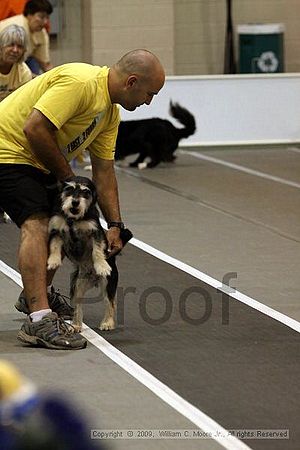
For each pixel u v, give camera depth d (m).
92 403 6.07
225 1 24.47
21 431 2.06
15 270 10.46
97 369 6.90
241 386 6.52
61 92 7.14
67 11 23.47
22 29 12.94
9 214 7.65
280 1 24.77
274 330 8.10
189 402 6.12
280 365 7.07
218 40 24.66
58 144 7.48
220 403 6.12
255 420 5.76
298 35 24.91
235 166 19.16
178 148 21.22
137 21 23.34
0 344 7.59
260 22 24.75
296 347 7.59
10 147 7.45
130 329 8.07
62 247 7.48
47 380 6.60
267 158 20.20
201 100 21.06
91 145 7.87
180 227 13.15
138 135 18.69
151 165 18.91
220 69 24.80
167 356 7.28
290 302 9.15
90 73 7.29
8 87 13.08
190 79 20.88
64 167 7.30
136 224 13.32
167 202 15.18
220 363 7.10
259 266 10.79
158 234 12.62
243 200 15.41
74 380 6.61
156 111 20.72
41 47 16.75
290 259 11.21
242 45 24.02
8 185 7.46
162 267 10.64
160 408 5.98
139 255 11.28
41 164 7.51
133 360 7.15
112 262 7.81
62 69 7.32
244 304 9.04
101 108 7.37
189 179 17.56
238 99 21.27
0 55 12.84
